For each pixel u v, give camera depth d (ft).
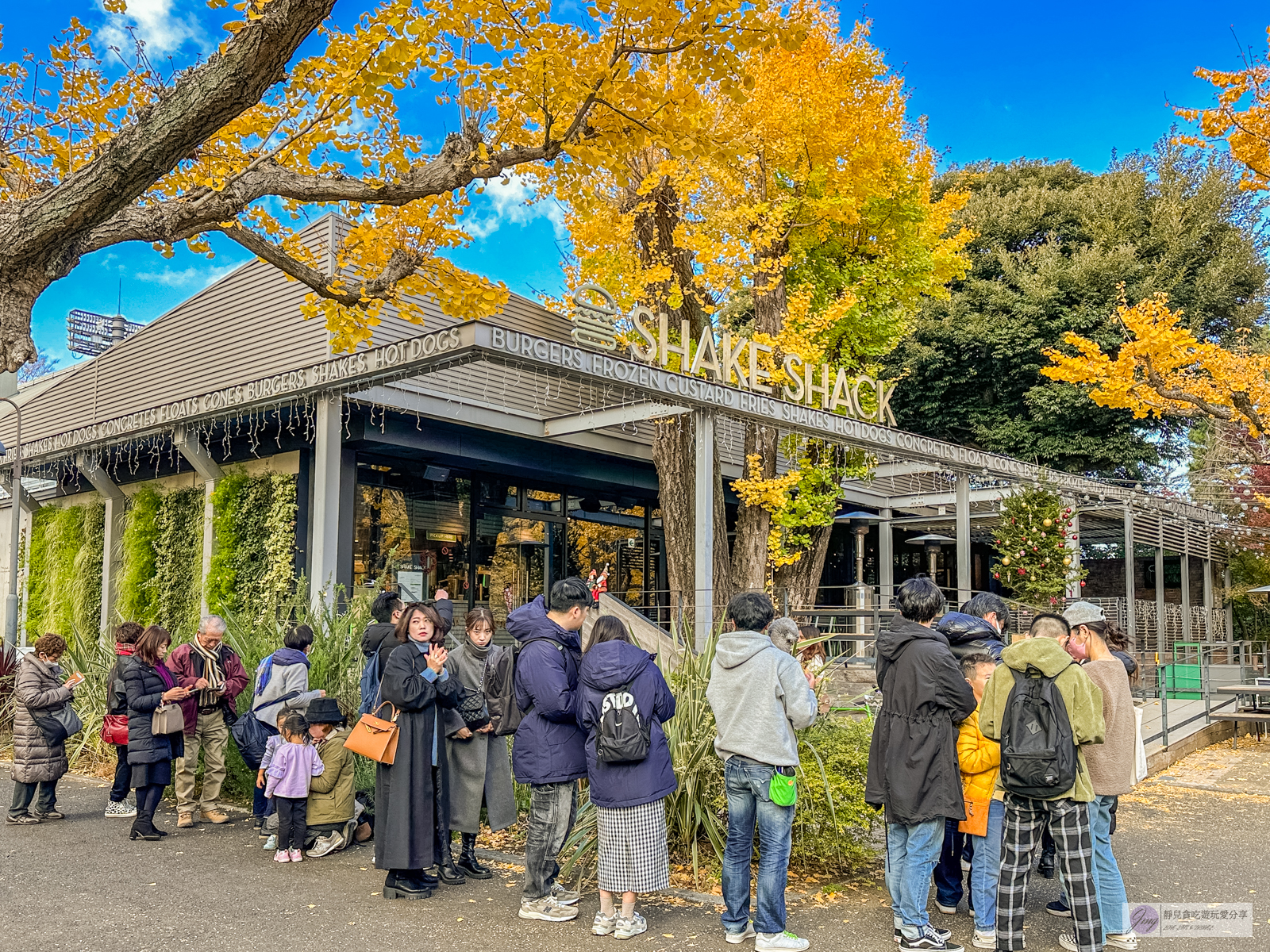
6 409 65.36
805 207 48.55
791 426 38.65
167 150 15.39
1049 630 15.53
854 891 18.49
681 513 46.65
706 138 22.99
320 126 23.34
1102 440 86.12
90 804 26.40
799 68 44.91
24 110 22.85
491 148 23.03
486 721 19.34
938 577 95.55
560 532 59.11
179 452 48.73
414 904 17.26
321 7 15.30
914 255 51.75
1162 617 57.57
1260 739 40.60
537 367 30.12
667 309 46.32
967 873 20.35
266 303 45.91
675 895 17.92
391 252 27.76
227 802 26.73
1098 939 14.49
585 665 15.80
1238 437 72.84
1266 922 16.60
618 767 15.57
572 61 22.02
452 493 51.90
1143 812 25.95
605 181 45.98
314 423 42.06
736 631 15.93
